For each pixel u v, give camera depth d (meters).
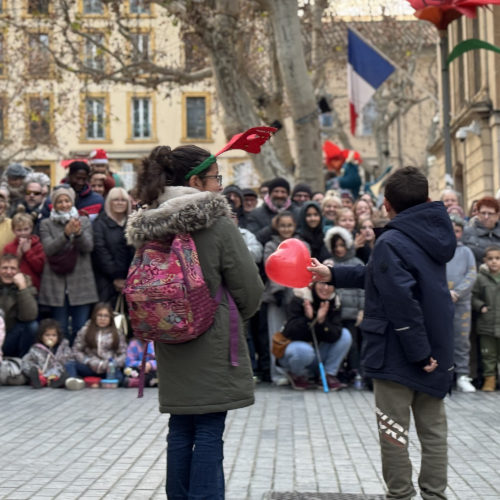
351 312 10.15
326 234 10.22
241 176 45.75
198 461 4.19
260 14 21.41
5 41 30.36
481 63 22.70
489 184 22.31
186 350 4.20
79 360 10.12
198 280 4.15
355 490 5.39
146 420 7.88
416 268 4.47
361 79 17.00
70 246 10.31
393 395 4.56
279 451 6.55
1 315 10.06
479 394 9.86
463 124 23.95
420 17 13.59
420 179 4.64
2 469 5.94
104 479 5.66
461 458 6.38
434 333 4.50
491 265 10.25
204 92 46.44
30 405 8.73
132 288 4.18
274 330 10.30
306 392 9.77
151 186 4.25
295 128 18.61
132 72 22.20
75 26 22.09
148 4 21.02
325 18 25.73
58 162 44.91
